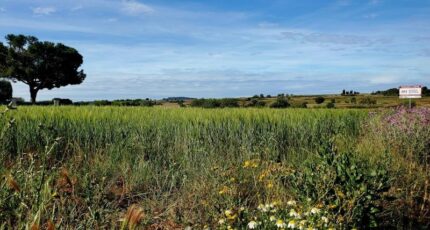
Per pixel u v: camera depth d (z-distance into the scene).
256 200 5.65
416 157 8.59
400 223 5.31
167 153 8.20
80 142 8.42
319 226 3.97
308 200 4.39
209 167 6.86
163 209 5.37
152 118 11.55
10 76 51.53
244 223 4.21
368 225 4.72
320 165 5.20
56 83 55.16
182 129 9.94
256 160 6.98
